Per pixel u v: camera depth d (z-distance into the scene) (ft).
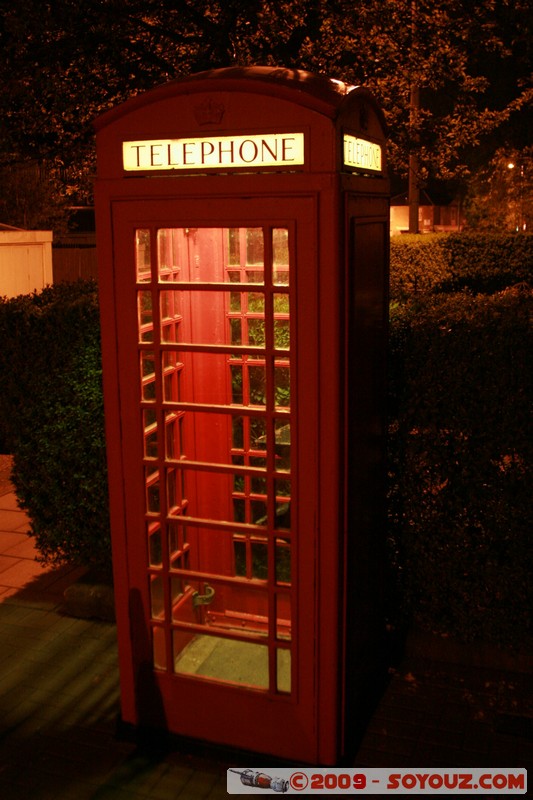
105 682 14.15
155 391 11.42
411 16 28.45
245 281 11.71
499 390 12.80
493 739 12.44
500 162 79.56
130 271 11.12
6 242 31.07
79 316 16.49
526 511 13.14
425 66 30.17
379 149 11.78
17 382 16.97
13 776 11.93
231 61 26.53
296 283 10.31
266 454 11.37
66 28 24.44
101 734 12.82
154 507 12.28
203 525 11.60
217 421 12.70
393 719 12.97
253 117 10.17
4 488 23.59
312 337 10.41
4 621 16.22
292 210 10.15
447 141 32.89
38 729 12.94
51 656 14.96
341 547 11.10
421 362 13.21
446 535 13.64
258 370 12.30
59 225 64.39
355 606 11.83
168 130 10.57
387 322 12.41
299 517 11.02
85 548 16.75
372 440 12.07
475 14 27.07
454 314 13.48
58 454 16.25
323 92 10.05
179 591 12.90
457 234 60.23
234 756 12.07
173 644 12.34
